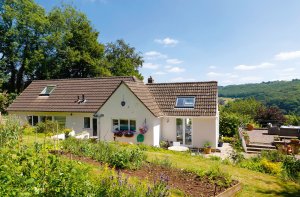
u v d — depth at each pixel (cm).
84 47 5116
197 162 1348
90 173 745
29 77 4894
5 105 3606
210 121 2366
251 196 916
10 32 4391
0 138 1079
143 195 659
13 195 488
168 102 2578
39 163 655
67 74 5112
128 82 2492
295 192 998
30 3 4603
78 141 1395
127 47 6406
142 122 2361
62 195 546
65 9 5194
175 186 855
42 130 2111
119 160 1038
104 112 2522
